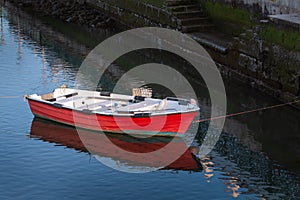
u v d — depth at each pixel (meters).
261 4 24.33
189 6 28.70
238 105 22.38
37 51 29.11
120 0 33.28
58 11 36.41
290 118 21.14
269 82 22.88
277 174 17.36
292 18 21.80
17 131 19.84
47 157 18.08
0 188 16.31
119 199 15.82
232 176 17.14
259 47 23.12
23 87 23.98
